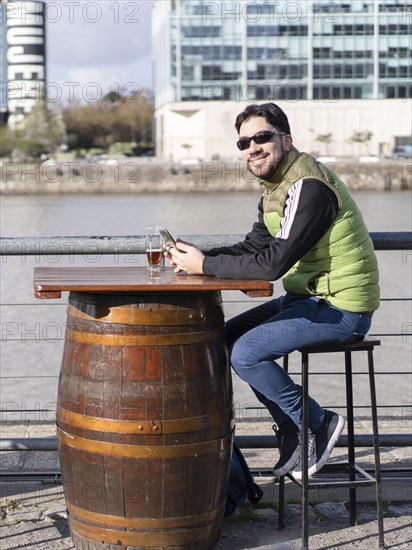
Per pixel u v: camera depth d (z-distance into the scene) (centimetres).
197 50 7056
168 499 370
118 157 8369
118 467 365
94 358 368
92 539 377
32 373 1402
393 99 5975
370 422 555
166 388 363
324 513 431
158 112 8369
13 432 531
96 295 367
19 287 1942
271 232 404
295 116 6294
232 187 6762
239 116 392
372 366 390
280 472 403
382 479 452
